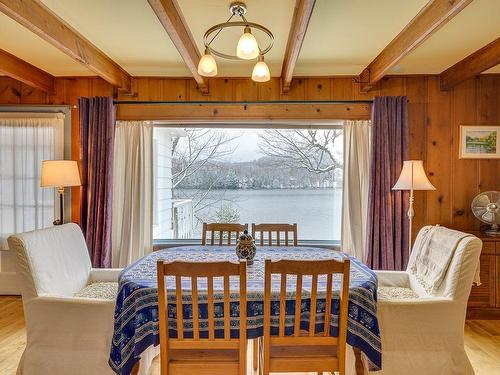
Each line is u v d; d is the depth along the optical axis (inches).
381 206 131.7
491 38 104.4
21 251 79.9
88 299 79.9
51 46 111.3
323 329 67.1
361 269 83.7
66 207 142.7
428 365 79.7
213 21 92.9
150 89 141.4
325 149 153.9
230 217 160.4
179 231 162.7
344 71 134.5
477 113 138.6
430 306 79.2
